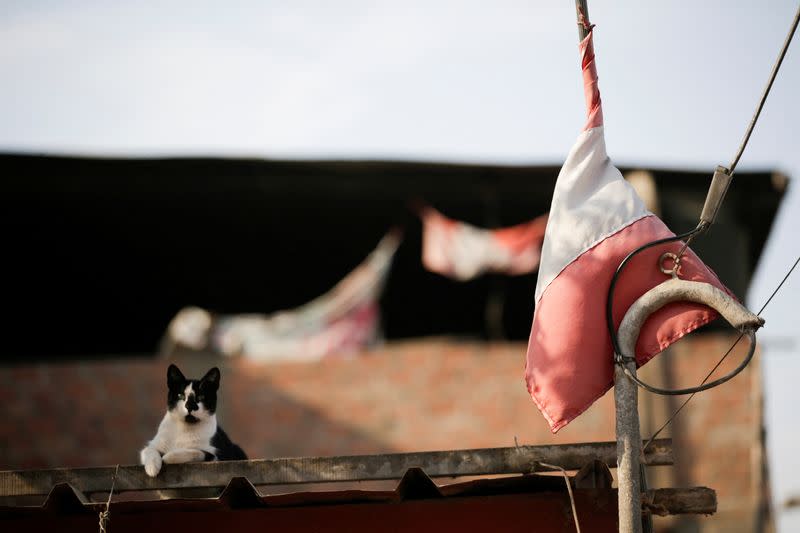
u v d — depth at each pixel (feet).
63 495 13.19
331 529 13.94
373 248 34.81
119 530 13.89
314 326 33.19
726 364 32.50
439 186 32.65
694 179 32.78
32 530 13.87
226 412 31.45
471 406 32.30
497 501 14.01
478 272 32.07
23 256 33.40
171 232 33.60
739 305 12.69
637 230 13.37
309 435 31.65
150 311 34.99
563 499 13.97
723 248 34.17
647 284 13.15
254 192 32.58
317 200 33.19
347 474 13.44
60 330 34.53
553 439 32.12
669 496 13.43
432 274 35.14
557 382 12.86
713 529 31.32
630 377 12.57
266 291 35.35
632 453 12.41
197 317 32.55
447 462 13.52
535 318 13.41
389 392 32.24
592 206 13.53
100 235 33.35
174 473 13.57
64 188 31.17
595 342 12.95
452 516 13.98
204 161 30.76
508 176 32.60
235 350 32.89
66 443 30.71
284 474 13.50
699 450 31.76
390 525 13.97
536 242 31.83
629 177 32.24
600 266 13.19
